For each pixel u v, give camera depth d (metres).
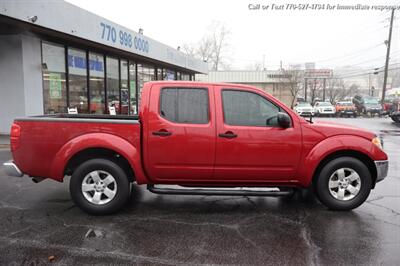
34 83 11.79
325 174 5.05
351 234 4.31
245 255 3.75
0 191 6.03
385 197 5.89
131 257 3.69
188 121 4.90
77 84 13.63
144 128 4.83
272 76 47.75
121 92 16.98
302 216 4.94
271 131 4.88
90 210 4.89
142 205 5.39
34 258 3.64
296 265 3.55
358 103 38.53
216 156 4.87
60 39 12.48
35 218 4.78
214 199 5.73
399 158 10.08
